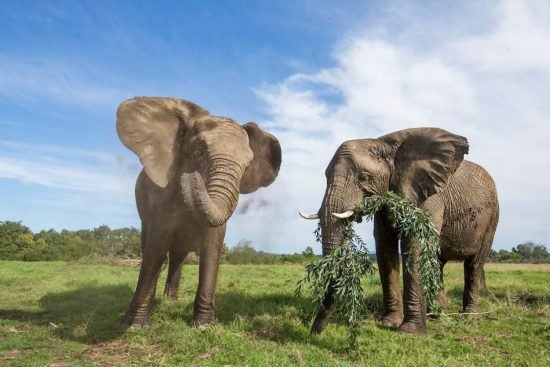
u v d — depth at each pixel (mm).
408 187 7219
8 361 5645
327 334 6699
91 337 6660
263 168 8250
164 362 5523
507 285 11922
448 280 13344
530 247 63281
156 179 7004
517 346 6508
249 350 5832
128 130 7168
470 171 9047
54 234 57406
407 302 7082
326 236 6539
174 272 9688
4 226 51906
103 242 47875
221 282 12484
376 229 8086
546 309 8750
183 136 7281
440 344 6438
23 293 11055
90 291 11016
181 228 7426
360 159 6875
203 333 6496
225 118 7207
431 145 7246
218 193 6105
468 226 8727
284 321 7285
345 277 6062
